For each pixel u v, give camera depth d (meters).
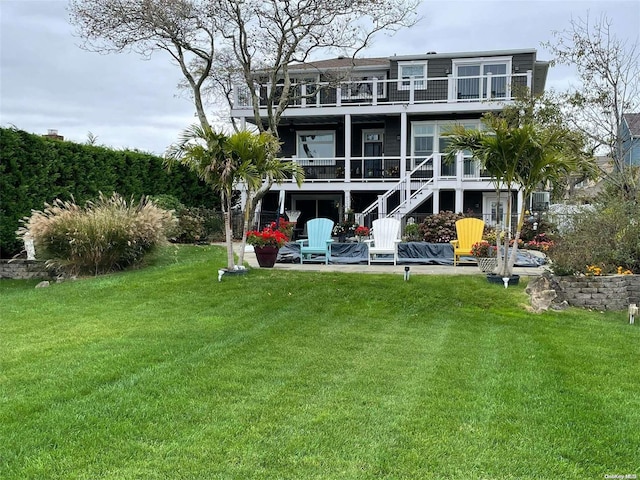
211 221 17.50
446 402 4.00
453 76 18.88
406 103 18.44
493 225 14.90
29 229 10.27
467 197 18.91
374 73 20.78
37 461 3.00
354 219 17.02
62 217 10.19
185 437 3.33
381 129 21.16
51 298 8.04
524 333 6.37
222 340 5.66
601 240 8.96
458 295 7.96
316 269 10.18
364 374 4.64
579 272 8.50
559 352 5.51
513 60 19.33
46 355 5.04
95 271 10.57
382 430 3.49
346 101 20.27
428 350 5.49
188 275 9.45
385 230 11.84
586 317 7.38
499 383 4.47
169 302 7.64
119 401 3.88
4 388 4.12
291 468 2.98
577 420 3.71
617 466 3.09
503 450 3.25
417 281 8.69
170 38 14.58
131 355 5.02
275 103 19.84
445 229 14.52
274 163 9.45
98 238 10.05
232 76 21.03
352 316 7.01
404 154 18.41
